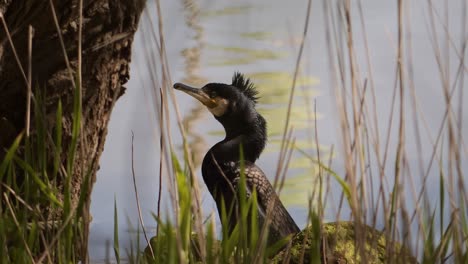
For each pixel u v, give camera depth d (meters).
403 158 7.90
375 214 7.96
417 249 8.04
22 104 10.62
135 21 11.02
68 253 8.62
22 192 10.06
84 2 10.44
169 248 7.59
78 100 8.61
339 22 7.82
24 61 10.48
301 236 9.58
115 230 9.14
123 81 11.42
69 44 10.56
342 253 9.12
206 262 8.07
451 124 7.82
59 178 10.67
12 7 10.23
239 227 8.05
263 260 8.11
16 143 8.55
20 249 8.71
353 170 7.65
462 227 8.15
